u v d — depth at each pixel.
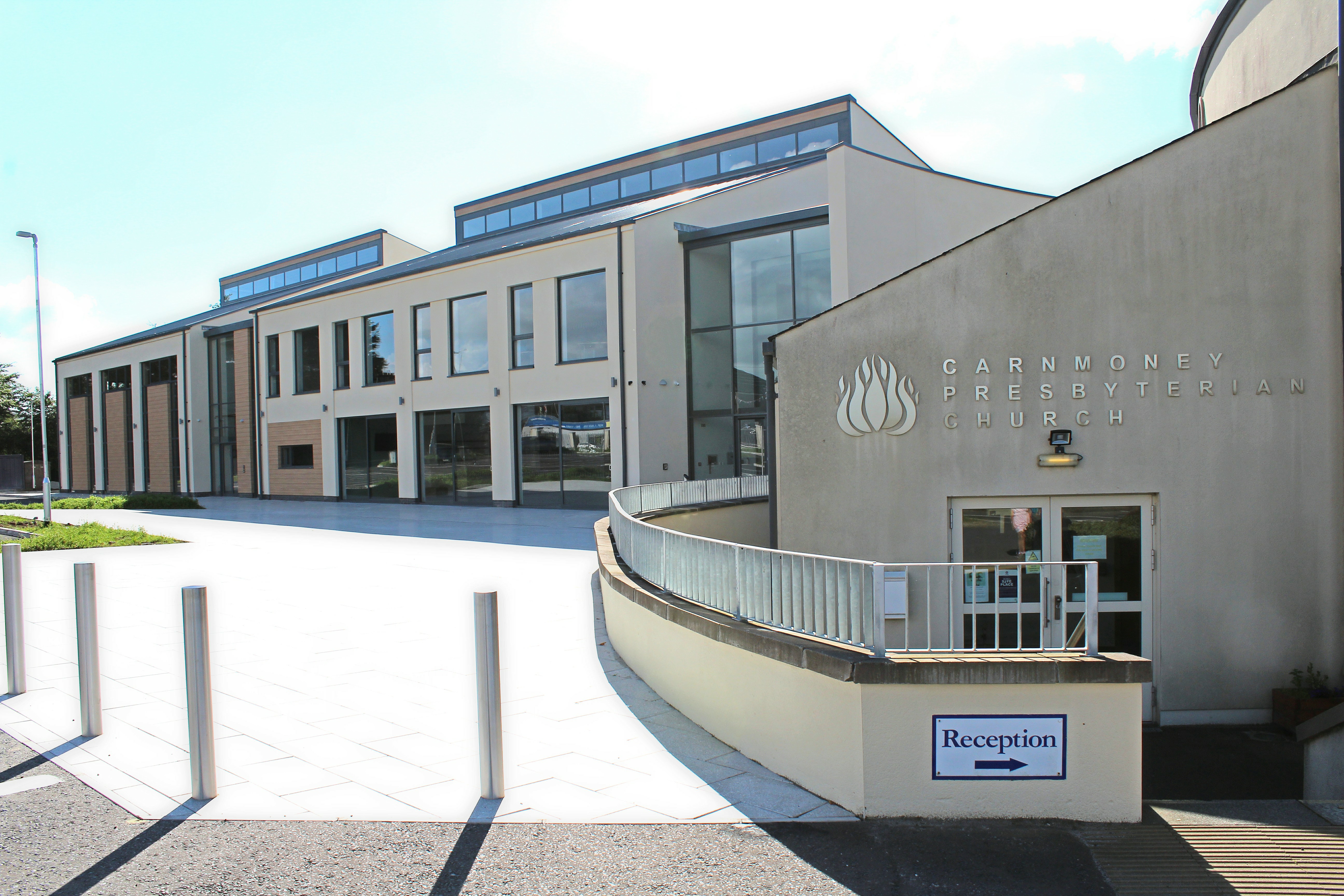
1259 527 7.60
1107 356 7.75
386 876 3.52
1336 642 7.52
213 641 7.86
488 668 4.34
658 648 6.23
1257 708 7.63
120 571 12.30
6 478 49.09
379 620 8.71
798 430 8.46
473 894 3.38
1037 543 7.96
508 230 36.50
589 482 22.16
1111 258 7.73
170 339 36.88
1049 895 3.50
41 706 5.95
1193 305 7.64
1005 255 7.89
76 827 4.00
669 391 21.38
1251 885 3.61
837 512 8.34
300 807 4.24
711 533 13.20
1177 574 7.69
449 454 25.72
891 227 17.53
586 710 5.88
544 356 22.89
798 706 4.64
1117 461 7.72
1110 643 7.83
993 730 4.27
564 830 4.01
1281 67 9.65
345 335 29.34
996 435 7.92
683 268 21.70
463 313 25.30
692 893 3.41
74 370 44.69
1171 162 7.65
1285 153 7.55
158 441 38.38
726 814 4.25
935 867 3.72
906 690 4.26
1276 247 7.56
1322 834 4.14
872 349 8.20
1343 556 7.49
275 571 12.09
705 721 5.49
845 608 4.59
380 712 5.80
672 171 31.45
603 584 8.20
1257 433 7.59
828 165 17.33
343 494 29.45
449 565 12.40
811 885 3.51
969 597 7.95
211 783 4.36
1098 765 4.25
